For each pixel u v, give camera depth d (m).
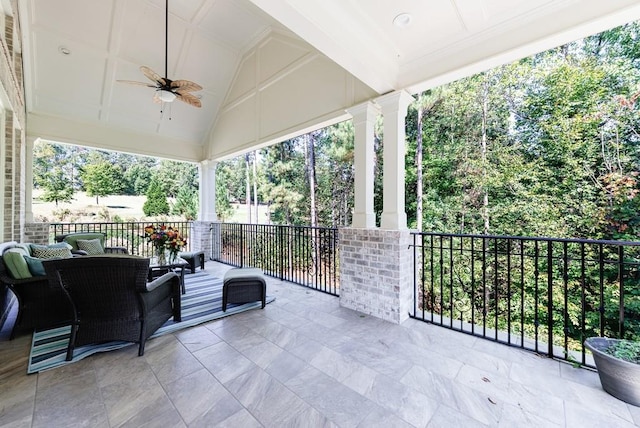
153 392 1.80
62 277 2.06
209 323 2.95
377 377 1.98
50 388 1.83
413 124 8.67
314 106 4.19
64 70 4.88
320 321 3.03
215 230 7.15
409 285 3.20
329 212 10.60
